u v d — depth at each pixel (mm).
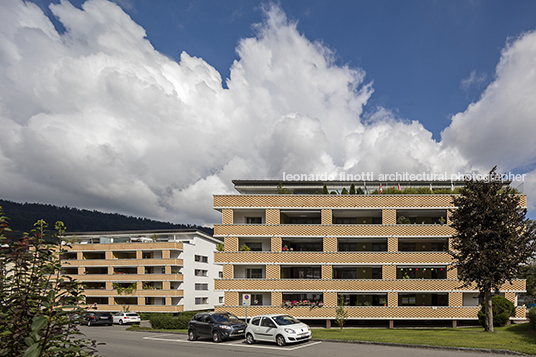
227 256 37250
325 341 23156
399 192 40000
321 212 37781
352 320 39312
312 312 35781
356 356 17359
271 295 36469
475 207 25344
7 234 6402
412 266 36062
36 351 5031
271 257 37094
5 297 5758
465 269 25672
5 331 5578
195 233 67500
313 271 40031
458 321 37406
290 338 21734
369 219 41219
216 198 38281
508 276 23781
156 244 60750
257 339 23156
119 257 63562
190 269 63219
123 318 50188
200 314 27000
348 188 45531
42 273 6285
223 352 19875
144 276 59094
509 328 26297
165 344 24172
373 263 36375
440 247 39469
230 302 36594
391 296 35688
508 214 24312
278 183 46250
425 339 21250
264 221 39781
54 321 5801
